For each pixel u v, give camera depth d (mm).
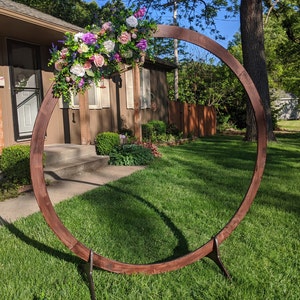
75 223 3891
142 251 3230
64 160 7121
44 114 2510
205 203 4676
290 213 4258
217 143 11820
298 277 2758
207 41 2824
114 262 2699
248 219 4043
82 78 2533
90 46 2490
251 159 8344
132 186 5625
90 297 2461
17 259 3010
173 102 14172
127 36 2566
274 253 3152
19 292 2508
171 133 13125
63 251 3207
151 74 13211
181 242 3438
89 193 5199
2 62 6867
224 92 19219
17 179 5555
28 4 18688
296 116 34281
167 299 2447
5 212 4395
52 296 2459
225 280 2727
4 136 6898
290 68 22812
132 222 3949
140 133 9609
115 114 10703
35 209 4520
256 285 2637
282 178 6250
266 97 11594
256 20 11148
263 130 2982
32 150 2480
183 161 8094
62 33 6906
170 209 4430
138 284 2639
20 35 6977
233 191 5316
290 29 19984
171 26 2758
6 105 6953
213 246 2885
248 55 11359
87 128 8273
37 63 7797
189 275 2801
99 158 7562
